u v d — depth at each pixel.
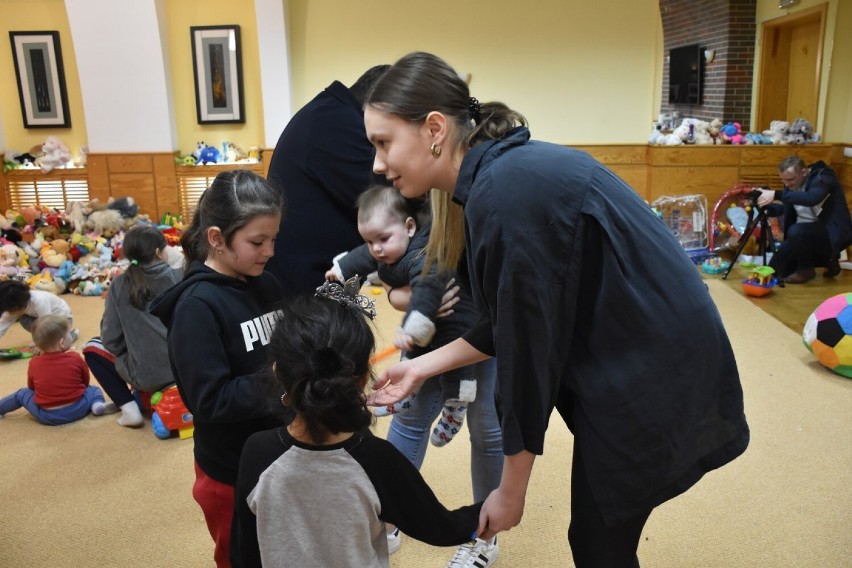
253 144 7.36
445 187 1.21
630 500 1.16
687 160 6.62
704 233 6.04
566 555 2.10
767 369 3.52
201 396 1.36
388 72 1.17
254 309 1.50
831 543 2.14
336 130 1.80
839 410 3.04
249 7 7.05
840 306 3.41
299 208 1.84
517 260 1.04
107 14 6.53
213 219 1.41
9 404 3.08
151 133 6.81
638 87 7.74
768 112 7.14
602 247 1.07
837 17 6.15
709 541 2.16
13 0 6.93
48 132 7.21
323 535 1.15
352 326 1.15
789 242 5.22
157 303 1.47
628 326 1.09
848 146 6.25
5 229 5.77
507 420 1.13
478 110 1.19
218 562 1.60
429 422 1.91
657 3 7.50
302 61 7.43
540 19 7.51
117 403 3.00
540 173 1.06
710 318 1.15
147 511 2.38
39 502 2.44
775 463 2.61
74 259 5.49
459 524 1.26
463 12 7.45
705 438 1.21
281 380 1.12
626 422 1.12
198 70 7.13
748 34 6.99
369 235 1.71
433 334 1.66
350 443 1.15
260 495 1.15
